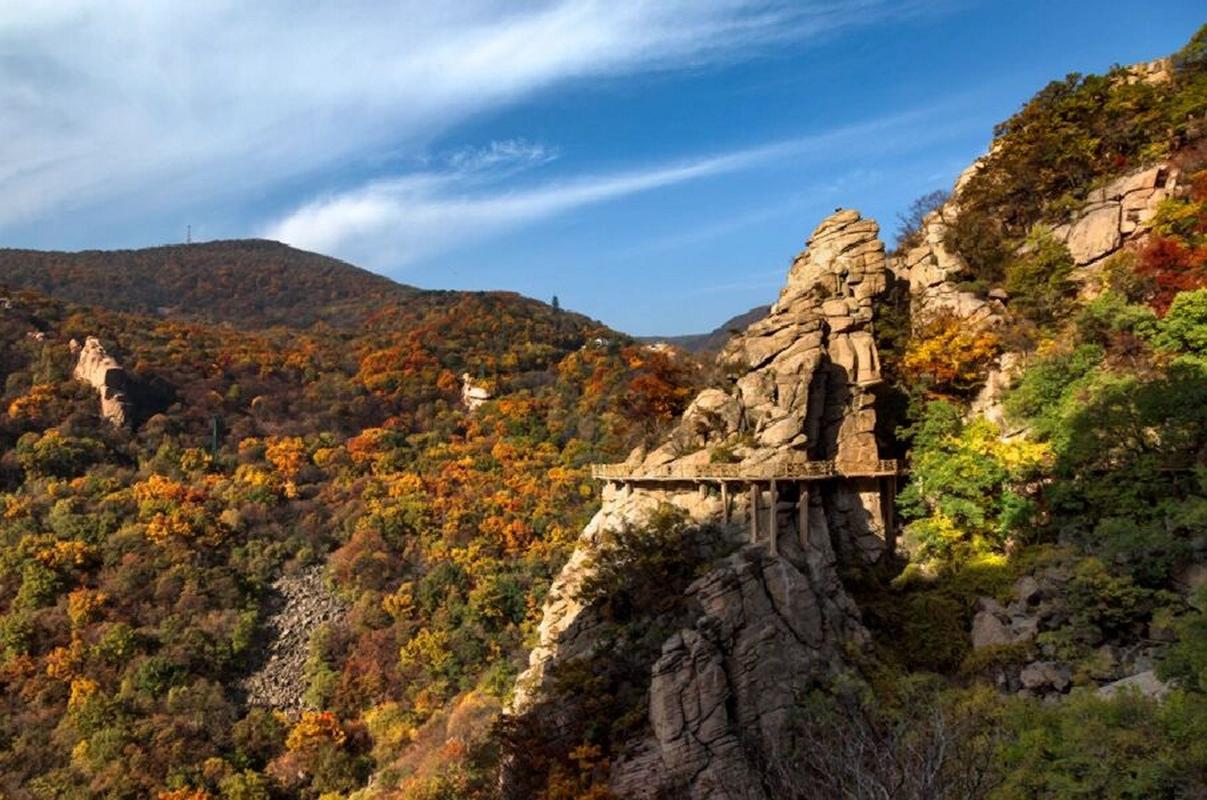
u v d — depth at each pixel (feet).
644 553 109.91
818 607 103.40
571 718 97.66
